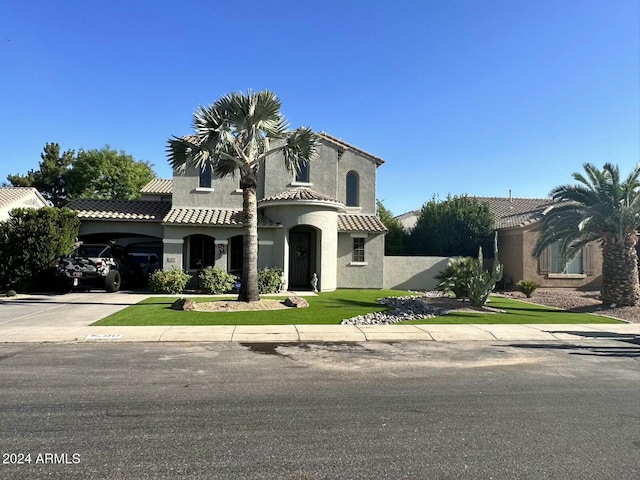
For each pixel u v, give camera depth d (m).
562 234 18.14
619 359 9.24
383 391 6.66
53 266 20.00
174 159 15.49
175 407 5.80
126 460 4.25
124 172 47.56
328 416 5.55
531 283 21.47
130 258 22.83
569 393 6.73
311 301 17.25
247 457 4.36
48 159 51.31
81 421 5.24
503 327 12.51
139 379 7.10
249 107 14.62
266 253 21.91
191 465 4.16
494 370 8.12
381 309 15.30
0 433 4.86
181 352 9.18
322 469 4.13
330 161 24.09
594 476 4.10
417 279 25.30
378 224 24.09
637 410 5.99
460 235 27.95
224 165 16.88
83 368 7.75
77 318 12.73
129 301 16.84
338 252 23.81
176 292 20.30
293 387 6.79
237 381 7.07
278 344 10.12
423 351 9.70
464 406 6.03
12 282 19.61
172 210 22.53
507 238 27.09
